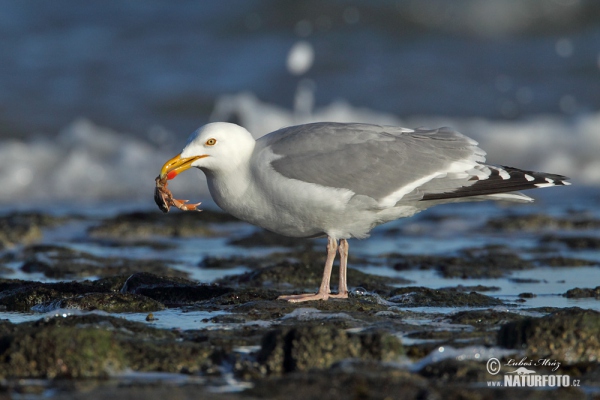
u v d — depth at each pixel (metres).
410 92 31.22
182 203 10.91
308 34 34.66
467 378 7.61
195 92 30.53
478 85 31.84
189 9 35.81
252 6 35.72
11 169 24.78
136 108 29.45
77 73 31.22
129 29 34.59
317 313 9.96
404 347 8.39
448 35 35.12
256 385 7.32
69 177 24.77
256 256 14.88
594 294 11.48
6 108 28.62
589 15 35.09
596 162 25.78
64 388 7.29
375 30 35.03
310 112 29.86
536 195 22.77
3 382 7.46
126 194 23.89
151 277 11.53
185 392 7.14
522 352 8.21
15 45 32.91
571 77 32.50
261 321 9.62
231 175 10.46
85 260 14.41
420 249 15.91
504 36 35.00
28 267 13.95
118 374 7.80
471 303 10.81
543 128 27.48
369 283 12.32
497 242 16.53
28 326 8.88
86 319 9.05
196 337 8.79
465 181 10.67
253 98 30.58
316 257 14.80
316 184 10.25
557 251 15.41
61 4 35.84
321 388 7.23
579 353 8.12
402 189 10.48
